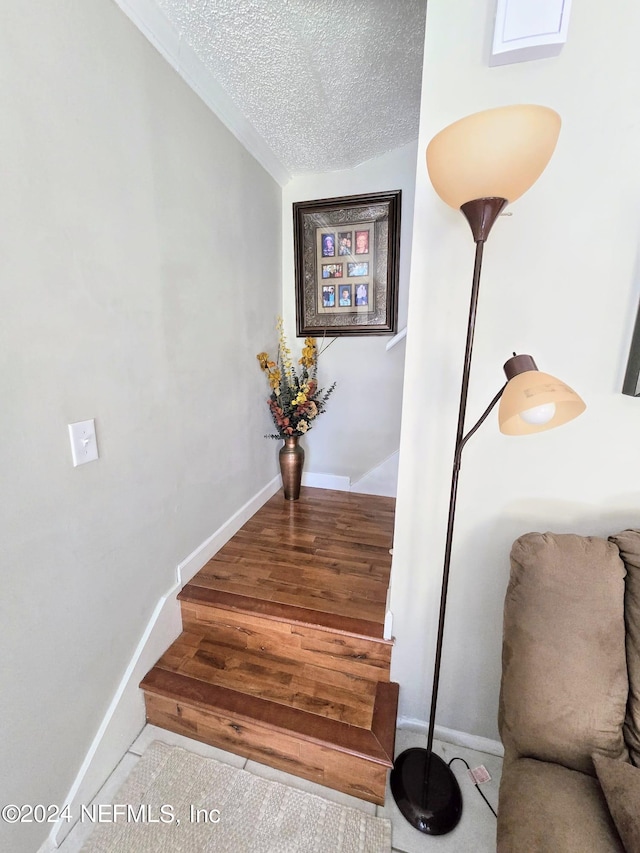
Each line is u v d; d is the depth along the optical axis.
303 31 1.35
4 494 0.88
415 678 1.38
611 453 1.05
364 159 2.30
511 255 1.01
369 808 1.17
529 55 0.88
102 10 1.07
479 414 1.12
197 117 1.55
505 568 1.19
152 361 1.38
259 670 1.46
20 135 0.87
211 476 1.87
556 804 0.79
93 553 1.16
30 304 0.92
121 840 1.09
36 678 0.99
